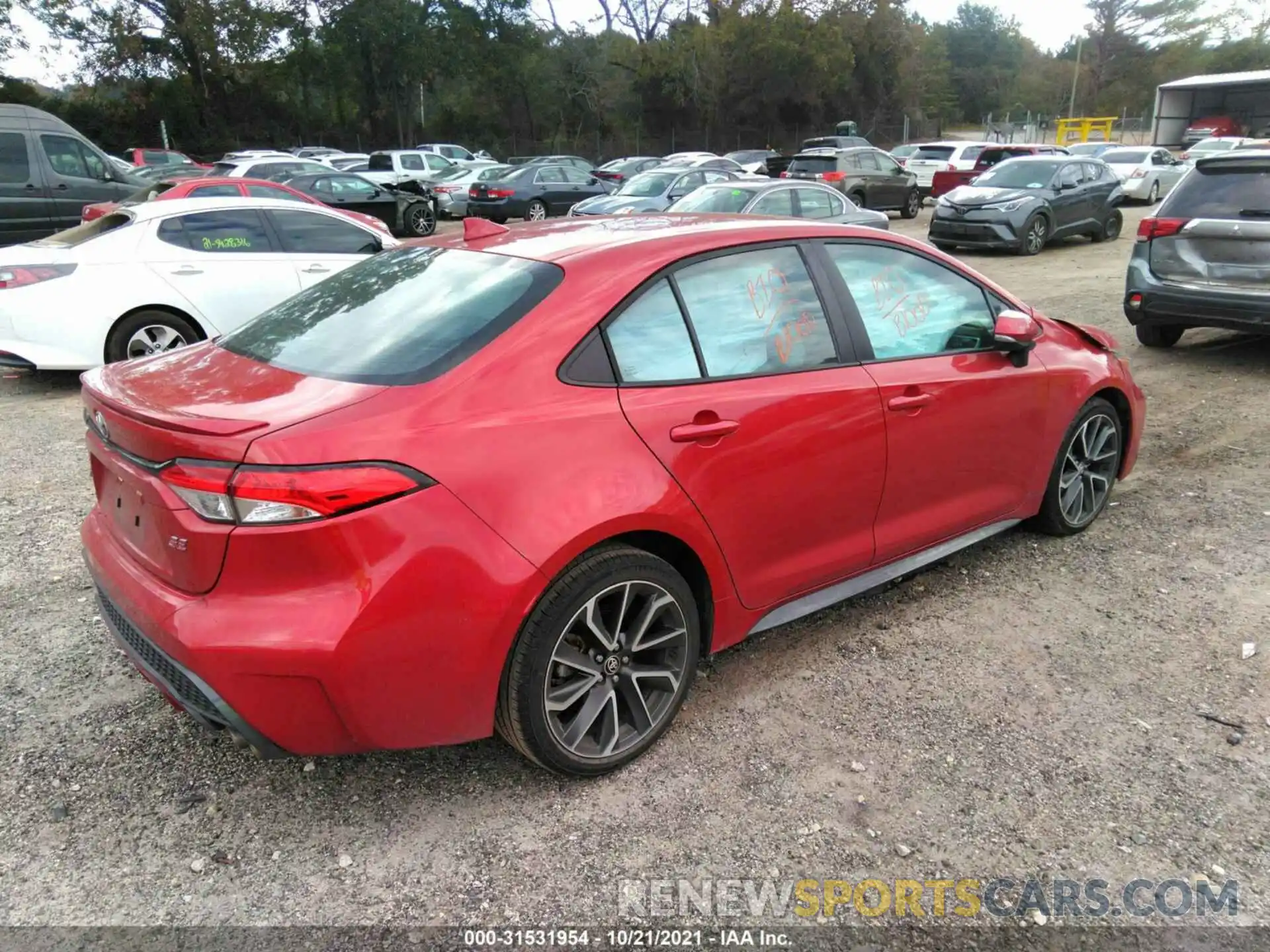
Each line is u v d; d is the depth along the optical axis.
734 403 2.96
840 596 3.48
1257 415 6.45
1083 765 2.88
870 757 2.93
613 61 51.34
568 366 2.66
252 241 7.93
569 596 2.57
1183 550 4.38
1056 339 4.30
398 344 2.67
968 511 3.88
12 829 2.62
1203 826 2.62
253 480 2.20
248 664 2.24
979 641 3.62
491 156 49.78
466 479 2.40
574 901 2.39
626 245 2.97
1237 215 7.23
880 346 3.49
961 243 15.38
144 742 3.01
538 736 2.63
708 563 2.94
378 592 2.28
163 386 2.68
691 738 3.04
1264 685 3.29
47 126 12.09
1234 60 73.06
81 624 3.76
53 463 5.74
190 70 43.50
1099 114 76.75
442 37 46.44
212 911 2.35
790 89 49.22
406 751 2.99
